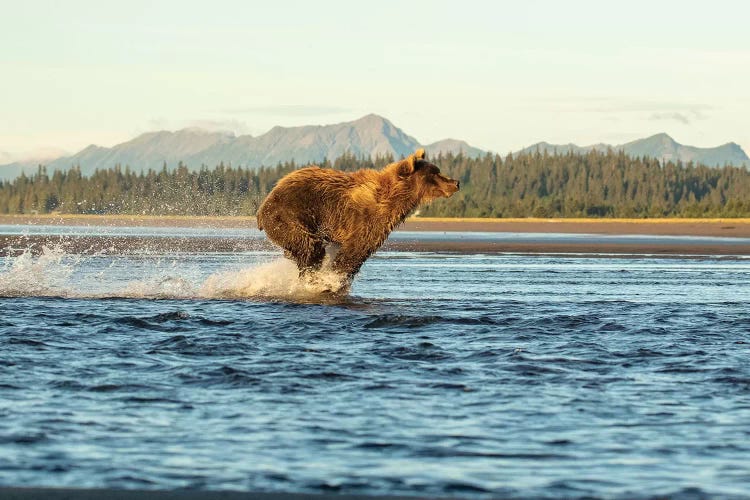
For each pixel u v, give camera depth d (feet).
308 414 40.86
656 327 69.62
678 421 40.29
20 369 49.21
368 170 87.56
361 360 53.78
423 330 67.21
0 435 36.40
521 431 38.45
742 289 113.29
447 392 45.57
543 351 58.13
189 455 34.47
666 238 358.43
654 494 30.68
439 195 86.69
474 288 109.29
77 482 30.96
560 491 30.89
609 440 37.22
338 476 32.09
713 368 52.44
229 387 46.14
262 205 87.56
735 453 35.60
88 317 69.41
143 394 44.27
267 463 33.58
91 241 258.78
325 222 86.28
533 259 195.11
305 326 67.51
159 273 126.93
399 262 174.40
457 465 33.68
